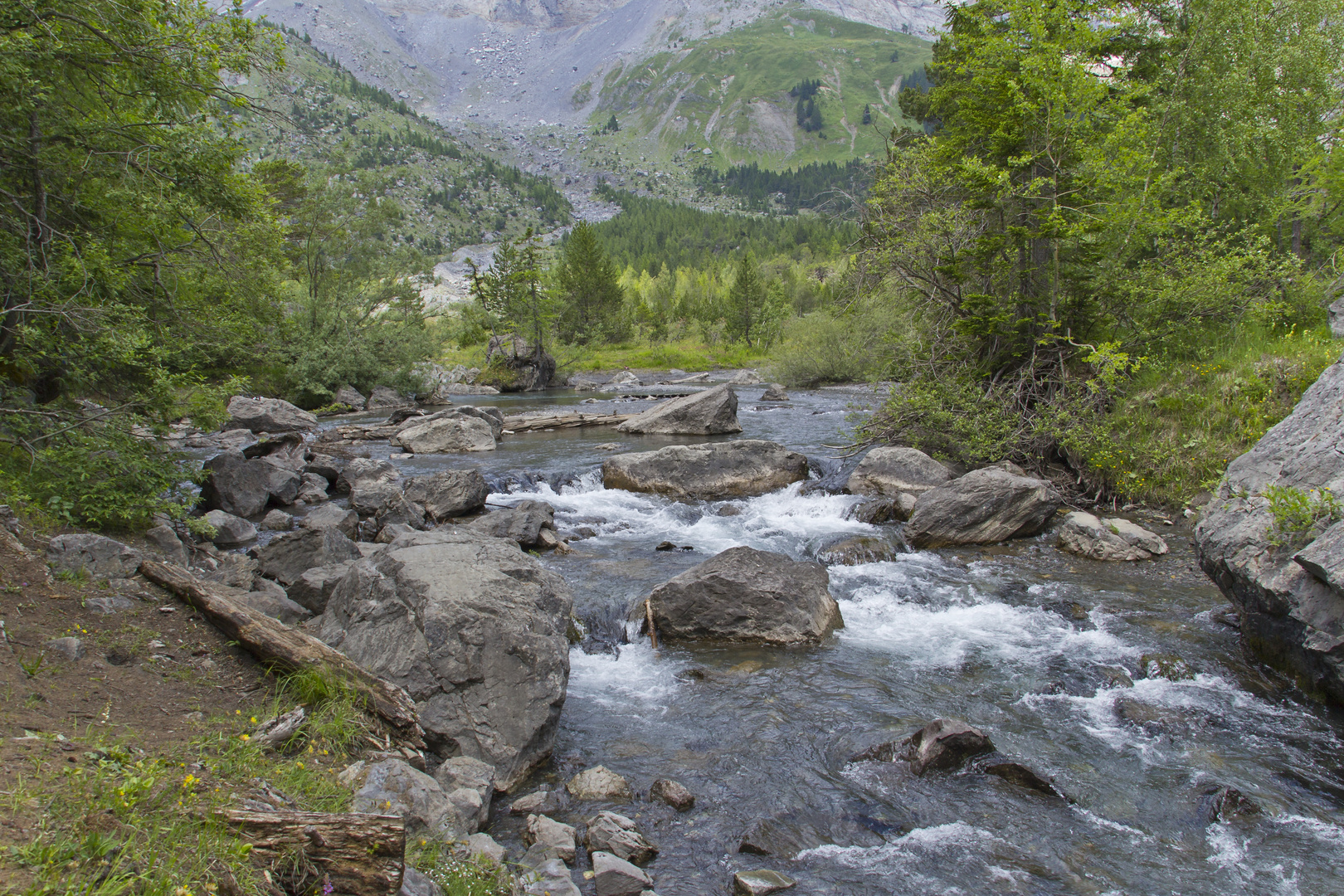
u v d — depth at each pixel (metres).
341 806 4.64
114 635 6.36
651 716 7.50
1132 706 7.55
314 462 18.06
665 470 17.34
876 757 6.61
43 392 11.22
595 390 46.53
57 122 10.18
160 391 9.96
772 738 7.01
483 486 15.40
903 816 5.88
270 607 7.94
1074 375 17.41
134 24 9.82
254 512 14.54
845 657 8.87
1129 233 17.42
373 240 40.19
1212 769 6.52
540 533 12.96
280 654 6.30
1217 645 8.89
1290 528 7.68
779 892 4.92
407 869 4.14
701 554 12.56
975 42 18.33
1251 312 16.23
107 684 5.57
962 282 19.48
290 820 3.72
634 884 4.86
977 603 10.48
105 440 9.72
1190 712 7.44
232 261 12.15
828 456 19.91
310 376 34.72
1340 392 8.70
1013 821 5.83
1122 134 16.50
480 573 7.30
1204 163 21.42
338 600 7.55
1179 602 10.23
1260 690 7.84
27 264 9.95
